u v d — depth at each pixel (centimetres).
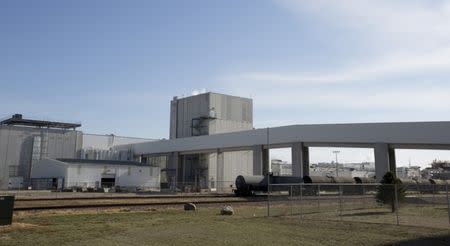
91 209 3164
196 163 9750
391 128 5916
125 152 10888
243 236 1833
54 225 2183
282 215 2862
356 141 6222
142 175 8788
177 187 8656
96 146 10719
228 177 9531
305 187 5203
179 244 1619
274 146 7519
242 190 5791
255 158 7662
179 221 2438
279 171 12206
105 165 8325
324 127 6606
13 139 9275
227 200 4453
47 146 9656
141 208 3344
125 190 7675
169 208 3412
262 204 3878
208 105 9994
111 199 4484
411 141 5719
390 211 3095
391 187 3059
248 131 7856
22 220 2377
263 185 5850
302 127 6862
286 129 7088
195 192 7331
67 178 7862
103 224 2252
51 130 9788
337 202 3938
